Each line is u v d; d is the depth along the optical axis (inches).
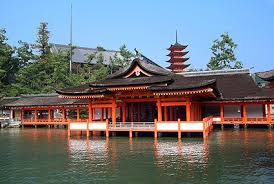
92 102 1692.9
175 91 1443.2
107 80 1732.3
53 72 3540.8
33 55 4010.8
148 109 1831.9
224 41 3671.3
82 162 989.8
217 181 735.1
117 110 2233.0
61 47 4608.8
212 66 3708.2
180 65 3934.5
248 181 725.9
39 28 4119.1
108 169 885.8
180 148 1197.1
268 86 2182.6
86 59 4365.2
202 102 2003.0
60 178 804.6
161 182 744.3
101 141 1472.7
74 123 1668.3
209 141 1360.7
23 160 1050.7
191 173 813.2
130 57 3713.1
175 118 1791.3
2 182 780.6
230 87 2206.0
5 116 2938.0
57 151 1224.2
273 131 1756.9
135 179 776.3
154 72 1660.9
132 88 1542.8
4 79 3841.0
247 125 2031.3
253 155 1023.0
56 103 2512.3
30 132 2137.1
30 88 3430.1
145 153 1115.3
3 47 3769.7
